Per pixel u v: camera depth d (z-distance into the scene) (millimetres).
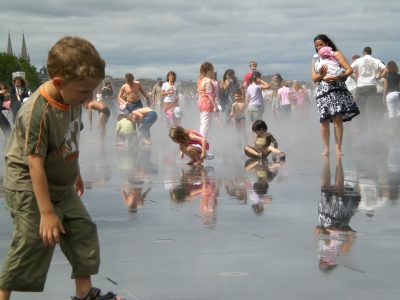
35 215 3219
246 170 9562
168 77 23156
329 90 11539
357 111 11641
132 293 3502
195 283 3652
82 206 3455
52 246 3299
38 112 3102
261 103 16875
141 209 6051
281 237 4750
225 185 7723
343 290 3488
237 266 3979
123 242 4668
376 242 4555
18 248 3225
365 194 6793
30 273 3262
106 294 3389
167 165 10648
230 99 20344
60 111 3146
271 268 3924
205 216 5633
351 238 4695
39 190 3135
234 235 4828
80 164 11016
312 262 4039
